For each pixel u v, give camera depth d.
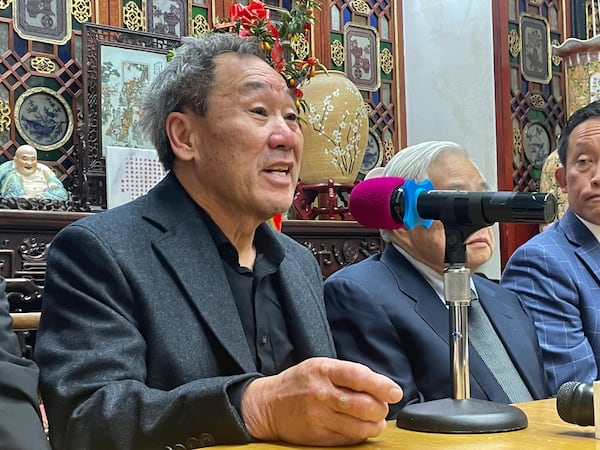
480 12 3.67
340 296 1.57
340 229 2.85
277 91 1.39
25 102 2.78
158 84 1.44
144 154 2.75
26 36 2.79
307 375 0.92
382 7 3.82
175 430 1.02
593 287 2.02
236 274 1.42
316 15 3.54
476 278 1.78
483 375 1.55
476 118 3.67
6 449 1.07
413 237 1.63
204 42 1.42
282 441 0.96
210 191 1.40
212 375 1.25
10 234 2.14
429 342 1.52
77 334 1.20
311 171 3.06
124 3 3.01
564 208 3.35
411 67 3.87
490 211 1.04
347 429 0.90
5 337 1.23
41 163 2.77
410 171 1.63
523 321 1.73
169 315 1.25
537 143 3.82
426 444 0.91
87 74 2.78
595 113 2.15
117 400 1.08
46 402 1.18
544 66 3.88
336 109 3.03
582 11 4.02
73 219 2.24
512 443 0.91
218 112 1.36
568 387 0.99
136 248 1.29
